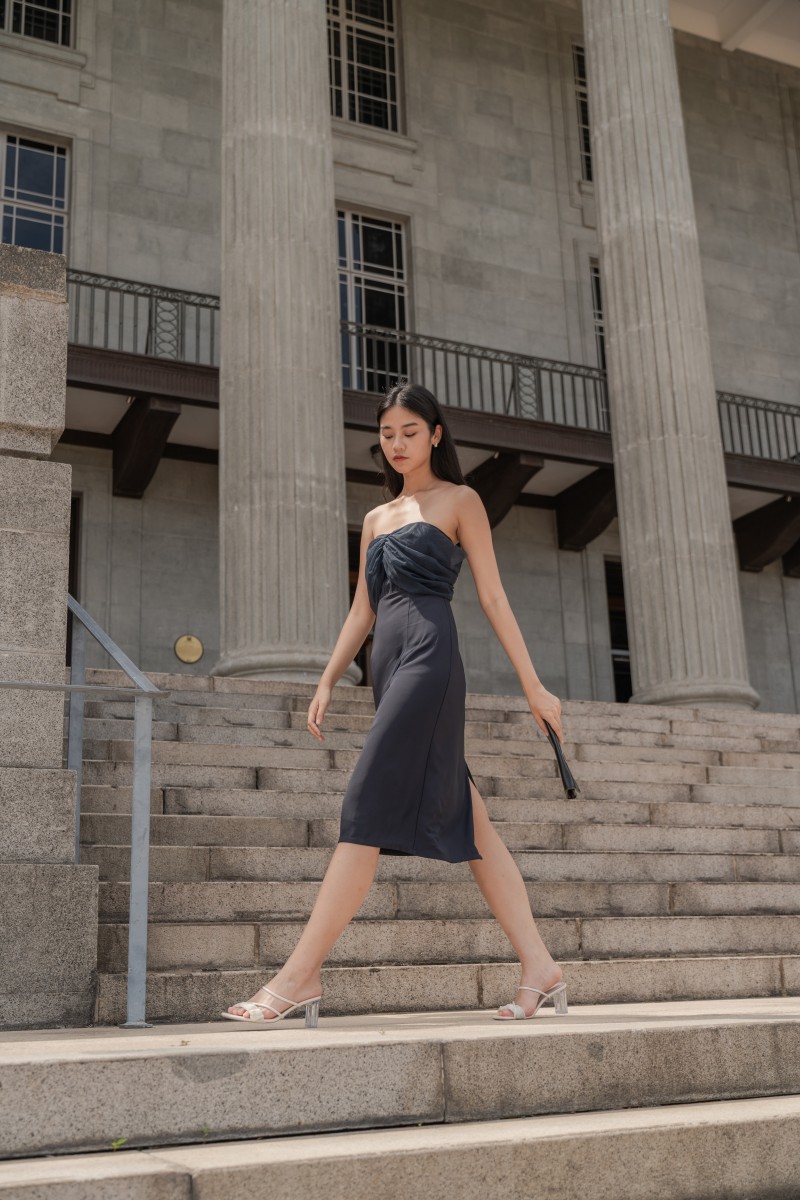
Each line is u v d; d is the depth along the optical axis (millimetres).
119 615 16422
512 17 21625
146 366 15391
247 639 11375
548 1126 2459
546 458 17734
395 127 20469
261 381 11984
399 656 3367
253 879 4891
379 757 3227
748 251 22516
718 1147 2504
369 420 16672
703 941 5168
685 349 13797
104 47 18312
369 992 4113
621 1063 2820
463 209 20219
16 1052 2441
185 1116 2355
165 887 4426
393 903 4789
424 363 19234
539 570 19312
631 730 9531
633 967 4602
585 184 21188
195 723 7562
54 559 4398
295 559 11500
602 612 19562
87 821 4902
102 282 17266
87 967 3820
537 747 8086
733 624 13086
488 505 18016
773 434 21578
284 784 6293
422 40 20812
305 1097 2467
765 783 8383
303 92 12883
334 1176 2123
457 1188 2217
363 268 19547
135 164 18000
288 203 12453
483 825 3512
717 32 23453
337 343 12539
